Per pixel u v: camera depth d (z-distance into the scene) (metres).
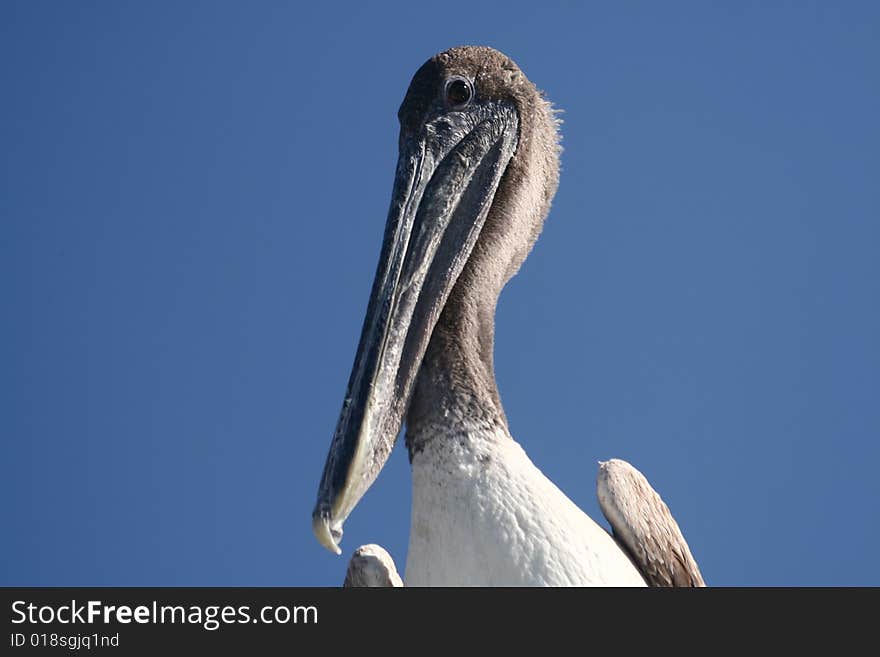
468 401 11.55
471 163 13.52
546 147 14.17
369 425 11.45
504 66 14.09
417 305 12.43
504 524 10.59
